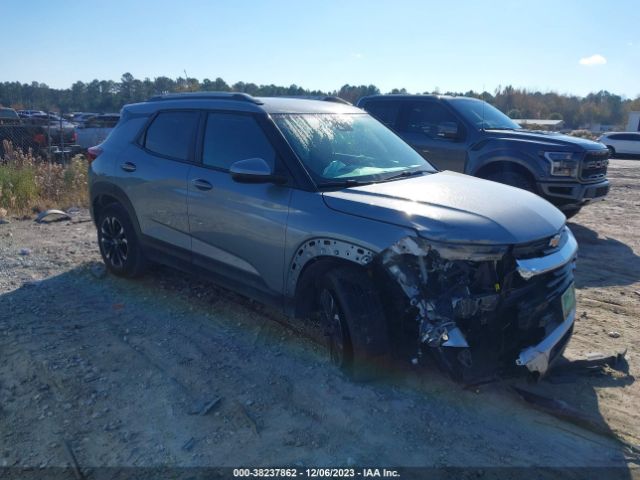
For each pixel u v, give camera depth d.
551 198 7.97
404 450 3.17
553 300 3.66
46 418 3.45
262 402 3.61
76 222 8.66
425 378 3.89
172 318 4.89
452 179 4.44
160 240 5.25
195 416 3.46
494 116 9.25
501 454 3.16
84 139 18.88
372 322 3.59
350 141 4.70
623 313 5.19
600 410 3.58
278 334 4.55
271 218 4.11
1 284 5.69
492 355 3.47
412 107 9.35
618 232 8.52
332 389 3.73
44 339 4.45
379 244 3.47
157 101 5.59
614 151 29.44
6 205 9.46
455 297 3.34
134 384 3.81
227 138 4.66
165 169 5.07
